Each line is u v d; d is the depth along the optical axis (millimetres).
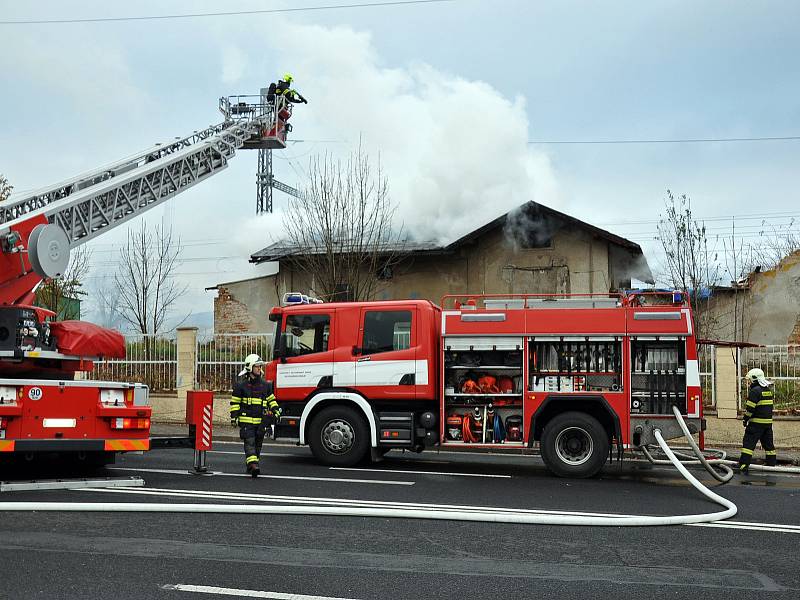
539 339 11664
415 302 12203
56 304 21562
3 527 7074
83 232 14461
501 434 11820
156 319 30438
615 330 11438
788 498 9641
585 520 7621
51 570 5688
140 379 19766
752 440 12617
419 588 5438
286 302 13219
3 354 9508
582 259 26703
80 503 7988
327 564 6020
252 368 10859
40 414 9305
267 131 28766
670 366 11344
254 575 5660
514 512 8242
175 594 5172
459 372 12055
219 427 19094
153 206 18328
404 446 11922
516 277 27047
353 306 12430
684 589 5543
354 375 12203
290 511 7891
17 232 10117
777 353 16672
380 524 7512
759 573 5980
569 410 11680
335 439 12102
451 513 7816
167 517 7660
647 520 7664
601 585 5605
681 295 11594
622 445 11273
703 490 9469
